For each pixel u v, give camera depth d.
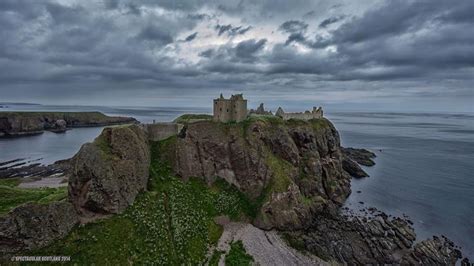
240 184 102.19
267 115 128.38
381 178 148.62
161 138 106.31
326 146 129.62
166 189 89.25
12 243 57.59
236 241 80.12
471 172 164.62
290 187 96.75
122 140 84.19
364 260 76.56
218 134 107.69
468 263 75.44
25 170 152.75
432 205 112.56
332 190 114.38
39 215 61.78
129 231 69.12
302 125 124.31
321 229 90.50
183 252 70.12
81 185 72.31
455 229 93.31
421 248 79.19
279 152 110.81
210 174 101.94
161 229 73.38
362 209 107.38
